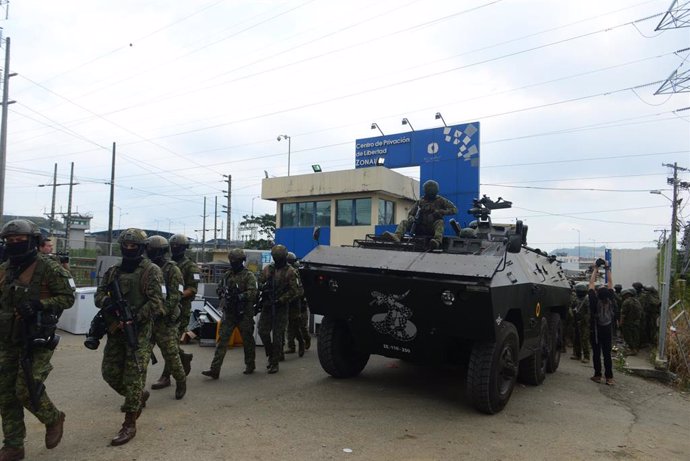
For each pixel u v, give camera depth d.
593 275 8.62
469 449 4.67
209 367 7.70
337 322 7.03
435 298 5.52
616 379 8.86
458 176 20.69
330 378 7.27
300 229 26.73
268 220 47.03
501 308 5.56
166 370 6.36
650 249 25.92
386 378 7.45
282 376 7.29
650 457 4.76
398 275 5.63
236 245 49.72
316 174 25.81
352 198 25.41
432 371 8.04
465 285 5.25
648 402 7.29
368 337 6.55
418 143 22.12
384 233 7.07
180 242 6.65
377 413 5.64
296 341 11.03
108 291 4.57
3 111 21.06
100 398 5.71
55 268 3.94
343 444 4.61
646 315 12.65
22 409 3.93
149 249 5.64
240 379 6.99
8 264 3.89
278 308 7.50
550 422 5.71
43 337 3.79
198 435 4.64
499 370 5.86
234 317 7.03
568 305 9.68
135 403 4.41
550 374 9.00
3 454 3.85
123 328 4.42
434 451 4.57
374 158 24.03
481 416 5.75
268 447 4.44
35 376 3.79
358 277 5.89
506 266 5.70
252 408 5.59
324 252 6.61
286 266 7.61
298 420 5.24
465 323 5.54
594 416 6.12
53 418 3.96
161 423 4.93
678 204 23.09
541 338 8.00
